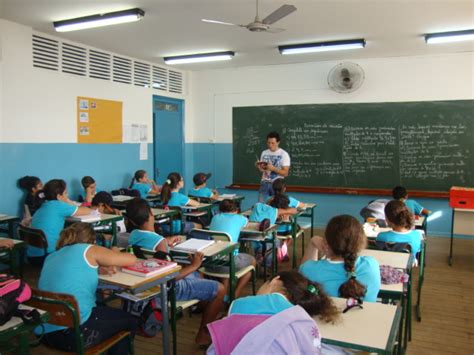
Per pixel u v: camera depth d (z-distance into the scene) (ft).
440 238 20.34
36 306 6.43
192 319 10.89
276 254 13.80
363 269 6.45
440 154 20.75
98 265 6.99
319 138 22.89
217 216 11.76
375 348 4.60
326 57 21.47
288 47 18.65
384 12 13.84
